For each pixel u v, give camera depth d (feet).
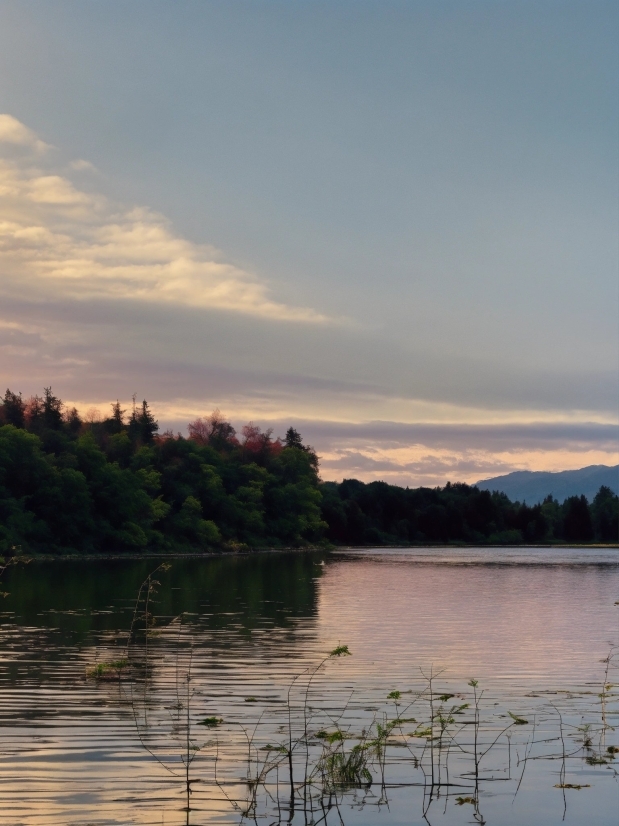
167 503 469.57
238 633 130.21
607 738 71.77
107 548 427.74
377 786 60.70
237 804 55.98
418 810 56.29
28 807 54.65
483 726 75.51
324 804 56.90
